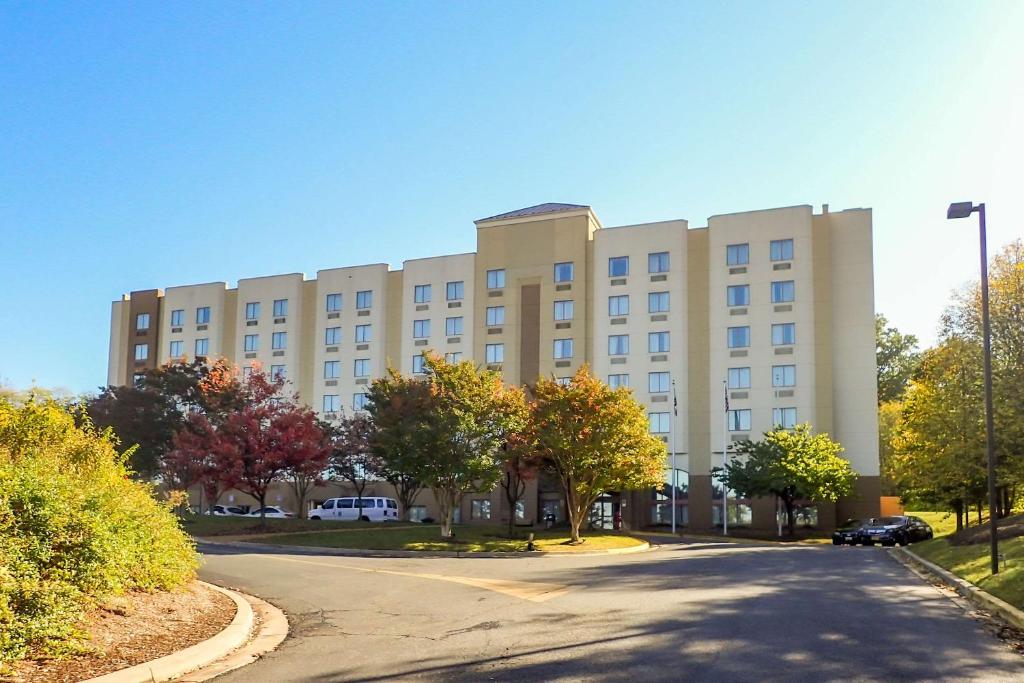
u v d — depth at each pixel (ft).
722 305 196.34
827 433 180.96
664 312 200.44
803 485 160.45
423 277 225.15
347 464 185.06
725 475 176.86
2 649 28.37
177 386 165.07
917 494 128.16
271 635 40.81
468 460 116.26
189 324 246.47
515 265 214.69
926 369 119.65
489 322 215.51
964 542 87.25
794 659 32.96
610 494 199.31
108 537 37.29
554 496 204.33
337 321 232.32
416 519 213.25
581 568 76.48
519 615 45.70
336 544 111.04
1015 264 103.86
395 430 127.03
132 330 253.44
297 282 237.25
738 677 29.84
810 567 76.79
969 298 106.83
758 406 190.60
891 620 43.39
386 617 46.19
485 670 31.42
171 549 48.42
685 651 34.60
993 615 45.78
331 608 50.29
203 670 32.14
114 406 161.07
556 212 212.84
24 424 44.83
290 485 212.84
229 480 128.06
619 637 38.06
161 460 160.76
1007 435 97.50
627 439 127.75
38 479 35.81
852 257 190.80
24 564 31.63
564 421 124.57
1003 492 117.39
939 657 33.53
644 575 68.44
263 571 72.54
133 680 29.12
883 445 239.71
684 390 196.95
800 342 189.26
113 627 35.50
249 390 151.23
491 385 126.11
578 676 30.17
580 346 206.08
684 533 183.11
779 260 193.16
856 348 188.03
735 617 44.06
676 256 201.16
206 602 47.16
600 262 208.03
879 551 110.63
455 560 89.61
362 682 29.78
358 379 227.40
